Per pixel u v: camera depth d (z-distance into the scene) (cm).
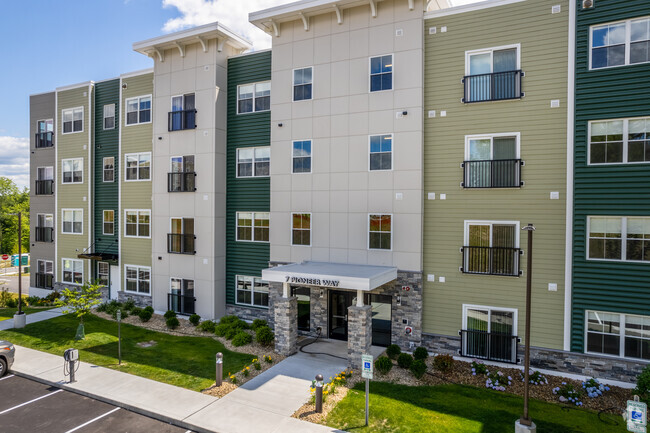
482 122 1330
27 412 1005
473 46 1343
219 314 1800
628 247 1150
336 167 1524
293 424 922
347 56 1505
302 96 1588
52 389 1134
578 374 1195
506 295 1293
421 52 1392
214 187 1766
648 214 1120
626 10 1146
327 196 1539
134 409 1011
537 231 1259
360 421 932
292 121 1602
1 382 1180
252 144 1767
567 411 992
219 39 1764
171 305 1875
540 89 1259
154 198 1917
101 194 2205
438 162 1390
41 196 2431
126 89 2069
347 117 1505
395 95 1428
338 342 1501
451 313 1365
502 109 1305
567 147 1220
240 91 1811
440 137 1387
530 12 1270
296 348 1403
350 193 1500
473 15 1344
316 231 1559
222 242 1814
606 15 1169
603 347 1179
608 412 991
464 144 1354
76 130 2262
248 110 1795
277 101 1628
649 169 1122
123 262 2077
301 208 1588
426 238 1403
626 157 1155
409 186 1405
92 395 1082
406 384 1134
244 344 1459
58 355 1372
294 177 1600
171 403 1025
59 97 2311
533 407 1009
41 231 2419
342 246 1516
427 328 1397
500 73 1294
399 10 1422
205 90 1784
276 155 1633
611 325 1170
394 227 1429
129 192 2053
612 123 1172
